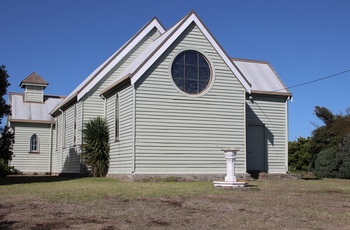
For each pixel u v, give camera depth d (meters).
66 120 29.83
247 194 13.57
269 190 15.08
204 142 20.36
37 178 23.58
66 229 8.12
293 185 17.34
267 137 24.75
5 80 19.09
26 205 10.73
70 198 11.95
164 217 9.38
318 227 8.64
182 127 20.05
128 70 22.72
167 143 19.69
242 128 21.23
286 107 25.45
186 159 19.92
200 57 20.81
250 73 26.33
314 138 35.62
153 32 26.83
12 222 8.69
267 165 24.53
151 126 19.52
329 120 41.03
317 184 18.30
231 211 10.23
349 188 16.42
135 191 13.66
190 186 15.71
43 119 35.94
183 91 20.25
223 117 20.89
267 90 24.89
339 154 29.02
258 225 8.72
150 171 19.30
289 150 39.28
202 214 9.77
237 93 21.33
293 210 10.52
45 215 9.44
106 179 20.31
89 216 9.38
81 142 24.56
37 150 35.62
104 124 23.39
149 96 19.61
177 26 20.47
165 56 20.05
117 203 11.13
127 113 20.14
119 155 21.16
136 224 8.62
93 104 24.92
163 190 14.07
